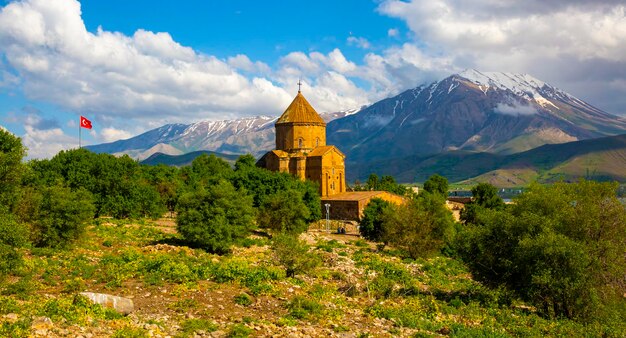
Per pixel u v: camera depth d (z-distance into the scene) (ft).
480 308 137.49
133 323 90.53
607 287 132.26
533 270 133.69
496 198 399.65
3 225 110.73
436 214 251.39
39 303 96.68
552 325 121.90
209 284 135.03
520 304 151.84
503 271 147.95
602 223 139.13
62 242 175.32
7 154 149.18
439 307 132.16
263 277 144.97
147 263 148.77
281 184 341.82
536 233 140.87
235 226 204.95
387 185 566.77
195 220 202.59
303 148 420.36
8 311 87.40
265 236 279.90
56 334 77.51
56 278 130.72
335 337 94.68
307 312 111.55
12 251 111.96
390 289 146.30
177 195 370.73
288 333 93.97
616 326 124.16
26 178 218.59
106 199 287.69
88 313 90.74
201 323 93.61
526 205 150.41
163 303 112.47
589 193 146.82
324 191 404.36
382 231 296.30
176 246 199.93
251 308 114.11
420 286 170.09
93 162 294.25
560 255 130.21
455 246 160.97
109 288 122.93
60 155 291.99
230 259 173.17
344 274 171.32
